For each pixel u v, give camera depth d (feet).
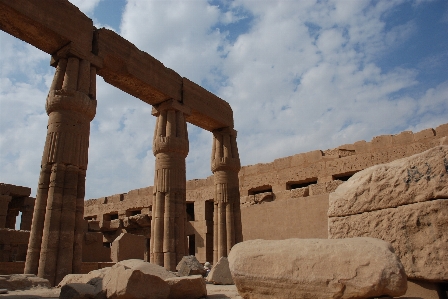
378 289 11.94
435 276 14.65
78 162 33.86
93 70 37.88
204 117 52.90
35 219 31.58
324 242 13.83
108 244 85.76
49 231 30.91
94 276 22.44
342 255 12.94
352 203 17.74
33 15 33.50
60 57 36.35
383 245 13.08
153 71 45.16
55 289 26.43
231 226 52.31
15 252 51.67
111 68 40.98
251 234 67.15
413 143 62.69
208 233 80.59
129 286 16.42
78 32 36.96
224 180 54.34
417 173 15.94
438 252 14.71
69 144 33.47
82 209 33.81
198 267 33.12
